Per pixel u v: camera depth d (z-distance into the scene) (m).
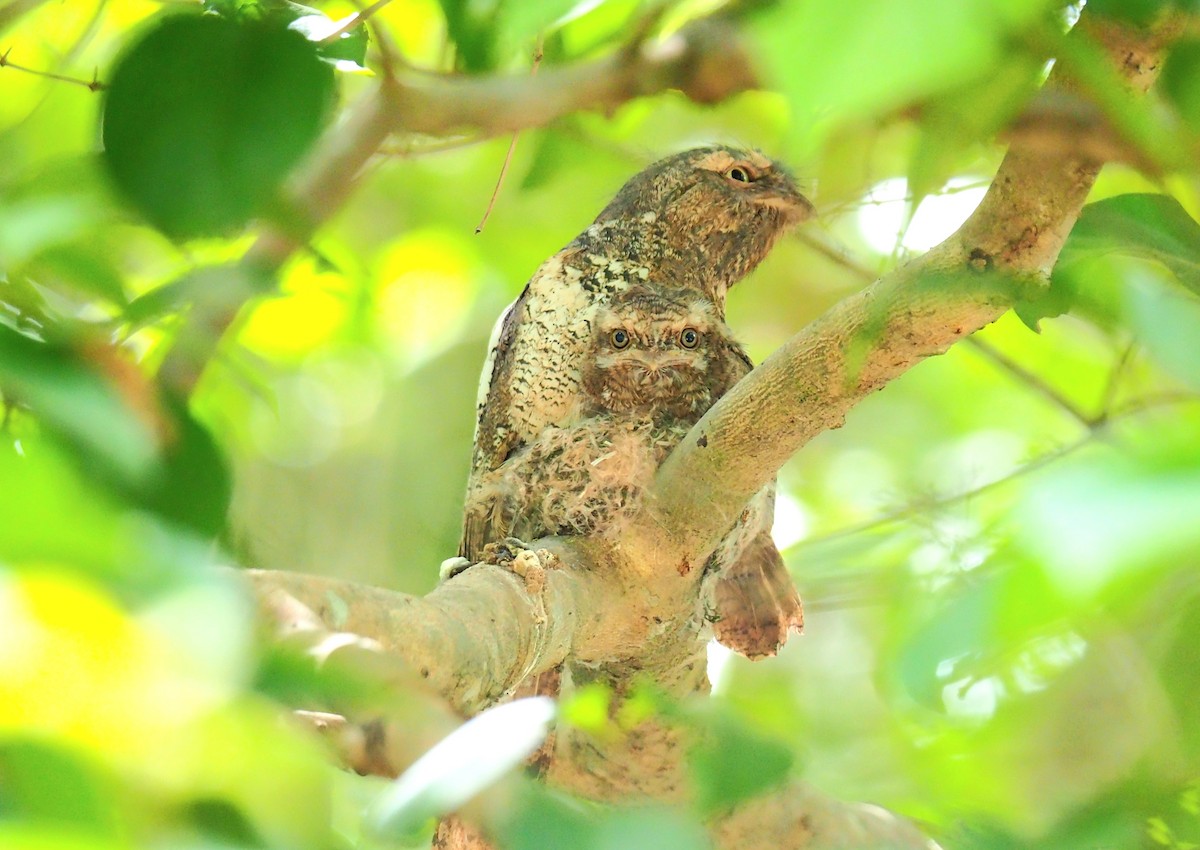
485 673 5.60
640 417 5.77
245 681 3.15
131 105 5.04
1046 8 3.83
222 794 3.08
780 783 4.96
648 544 5.72
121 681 2.72
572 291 5.82
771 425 5.68
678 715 4.73
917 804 5.70
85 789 2.77
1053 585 2.71
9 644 2.64
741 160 5.85
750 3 5.64
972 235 5.61
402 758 3.98
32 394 3.59
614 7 5.71
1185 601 5.27
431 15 5.76
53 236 4.54
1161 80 4.87
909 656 3.93
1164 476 2.54
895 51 2.66
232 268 5.48
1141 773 5.46
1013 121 5.58
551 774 5.75
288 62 5.13
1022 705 5.69
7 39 5.75
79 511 2.83
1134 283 4.00
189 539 3.05
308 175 5.64
